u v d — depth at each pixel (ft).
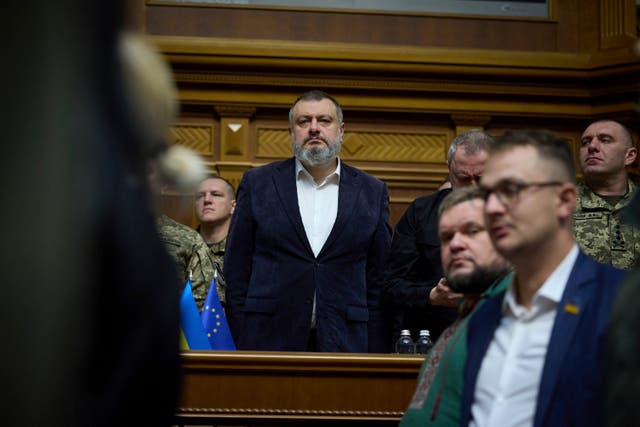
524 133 5.44
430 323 10.73
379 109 18.48
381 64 18.33
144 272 3.08
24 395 2.76
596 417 4.98
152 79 3.38
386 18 18.86
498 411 5.31
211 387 8.55
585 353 5.06
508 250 5.31
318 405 8.61
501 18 19.03
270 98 18.35
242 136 18.31
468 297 6.72
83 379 2.88
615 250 11.62
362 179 11.68
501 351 5.50
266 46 18.24
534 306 5.39
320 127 11.39
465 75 18.53
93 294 2.89
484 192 5.46
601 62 18.49
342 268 11.04
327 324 10.80
